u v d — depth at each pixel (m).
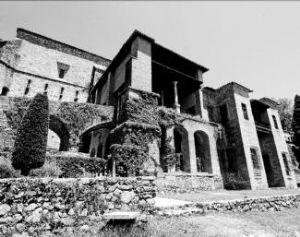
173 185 14.94
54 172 8.53
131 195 6.90
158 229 5.83
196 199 10.55
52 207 5.57
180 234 5.62
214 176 18.11
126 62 19.08
